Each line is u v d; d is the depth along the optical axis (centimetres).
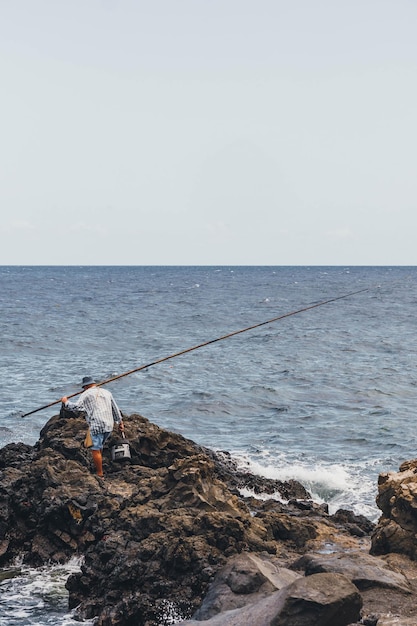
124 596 883
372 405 2606
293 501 1323
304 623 620
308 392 2850
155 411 2480
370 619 696
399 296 9838
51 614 886
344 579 647
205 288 11862
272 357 3844
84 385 1273
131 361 3628
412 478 976
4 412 2355
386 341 4556
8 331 4912
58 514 1096
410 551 912
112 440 1313
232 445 2009
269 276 18412
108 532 1014
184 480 1041
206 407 2536
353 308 7575
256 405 2598
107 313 6662
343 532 1112
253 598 757
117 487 1191
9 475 1227
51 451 1285
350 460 1848
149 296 9569
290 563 901
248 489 1420
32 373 3191
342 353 4012
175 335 4859
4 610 895
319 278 16688
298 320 6138
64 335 4731
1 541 1098
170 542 918
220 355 3909
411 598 773
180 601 848
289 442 2050
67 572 1033
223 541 929
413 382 3066
